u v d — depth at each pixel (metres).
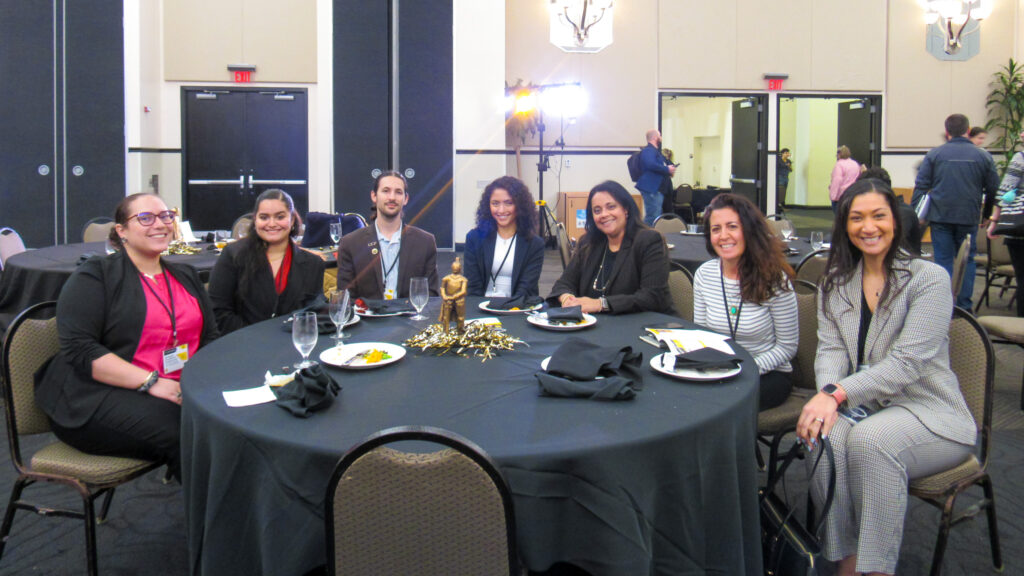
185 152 10.17
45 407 2.17
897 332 2.11
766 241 2.48
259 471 1.52
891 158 11.38
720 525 1.63
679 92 10.99
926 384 2.07
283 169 10.45
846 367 2.21
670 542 1.56
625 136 10.94
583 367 1.82
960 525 2.55
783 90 11.12
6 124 8.66
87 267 2.28
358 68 9.20
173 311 2.39
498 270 3.53
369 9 9.16
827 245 4.93
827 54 11.11
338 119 9.23
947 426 2.00
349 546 1.32
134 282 2.33
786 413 2.42
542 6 10.64
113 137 8.86
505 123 10.20
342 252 3.54
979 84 11.38
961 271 4.51
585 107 10.83
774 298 2.49
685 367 1.90
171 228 2.40
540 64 10.72
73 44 8.70
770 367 2.46
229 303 3.02
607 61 10.83
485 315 2.75
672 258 4.45
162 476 3.01
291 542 1.47
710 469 1.61
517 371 1.97
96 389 2.17
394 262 3.54
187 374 1.94
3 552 2.31
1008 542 2.43
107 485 2.10
